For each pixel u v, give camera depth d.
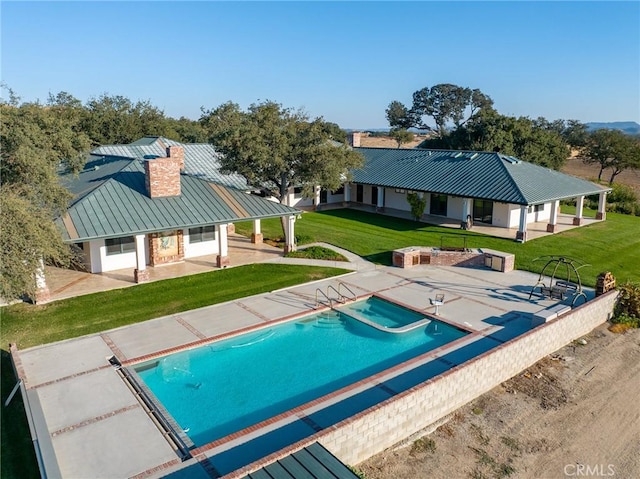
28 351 15.33
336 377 14.34
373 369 14.84
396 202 40.38
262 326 17.41
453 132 63.97
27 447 10.73
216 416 12.29
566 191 31.97
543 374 14.45
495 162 34.19
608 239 30.36
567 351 15.97
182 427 11.78
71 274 22.34
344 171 28.75
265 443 10.57
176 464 10.02
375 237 30.86
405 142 86.12
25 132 18.05
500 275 23.55
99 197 21.61
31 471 9.93
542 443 11.26
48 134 21.16
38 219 14.50
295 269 23.94
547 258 25.92
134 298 19.72
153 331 16.86
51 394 12.88
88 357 14.98
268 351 16.02
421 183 35.12
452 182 33.62
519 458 10.73
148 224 20.72
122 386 13.37
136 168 25.19
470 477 10.12
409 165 39.31
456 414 12.37
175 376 14.34
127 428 11.41
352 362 15.27
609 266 24.80
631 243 29.62
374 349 16.17
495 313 18.62
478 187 31.70
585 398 13.19
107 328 17.03
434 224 34.66
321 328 17.86
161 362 15.18
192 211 22.39
